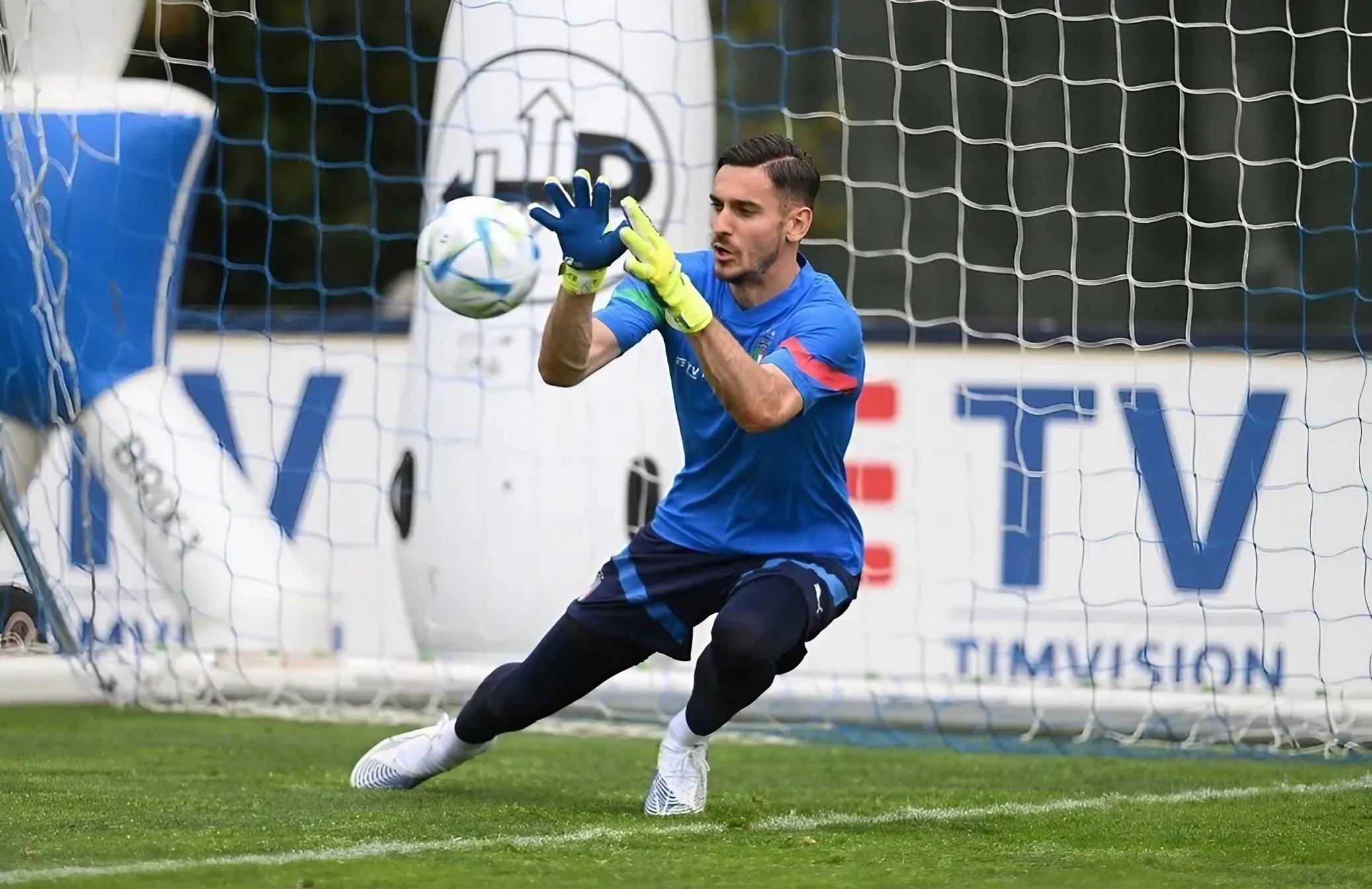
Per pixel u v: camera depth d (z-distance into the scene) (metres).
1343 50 29.94
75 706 24.56
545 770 18.62
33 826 12.93
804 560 14.03
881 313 25.83
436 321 24.94
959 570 25.47
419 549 24.94
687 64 24.89
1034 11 25.02
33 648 21.75
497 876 10.89
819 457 13.87
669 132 24.53
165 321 24.12
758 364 12.70
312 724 23.22
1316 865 12.33
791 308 13.73
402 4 35.50
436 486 24.77
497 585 24.48
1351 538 24.84
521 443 24.53
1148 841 13.47
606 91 24.36
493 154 24.45
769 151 13.38
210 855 11.55
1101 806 15.80
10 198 22.31
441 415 24.80
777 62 33.78
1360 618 24.70
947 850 12.66
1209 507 25.09
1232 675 24.95
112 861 11.30
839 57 25.94
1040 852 12.68
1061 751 21.69
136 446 23.77
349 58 35.53
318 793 15.23
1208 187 30.66
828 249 33.78
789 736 22.97
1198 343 25.48
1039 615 25.31
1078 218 31.31
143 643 25.27
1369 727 22.19
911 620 25.48
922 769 19.59
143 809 14.00
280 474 26.41
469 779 17.41
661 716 23.91
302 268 35.38
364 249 35.62
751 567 14.11
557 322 12.89
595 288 12.71
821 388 13.20
